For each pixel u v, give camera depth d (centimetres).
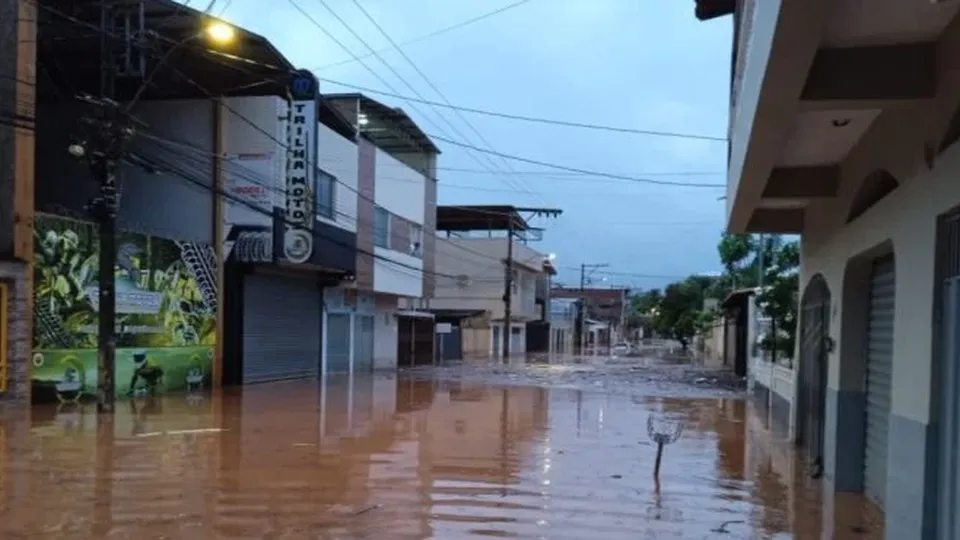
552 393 2153
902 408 625
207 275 2034
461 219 4891
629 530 717
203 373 2020
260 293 2273
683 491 889
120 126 1479
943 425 554
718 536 706
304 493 826
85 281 1644
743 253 3531
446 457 1062
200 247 2006
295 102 2078
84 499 779
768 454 1173
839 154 890
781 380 1512
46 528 677
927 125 577
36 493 801
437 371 3166
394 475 930
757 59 555
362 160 2720
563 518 752
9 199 1473
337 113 2522
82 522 697
